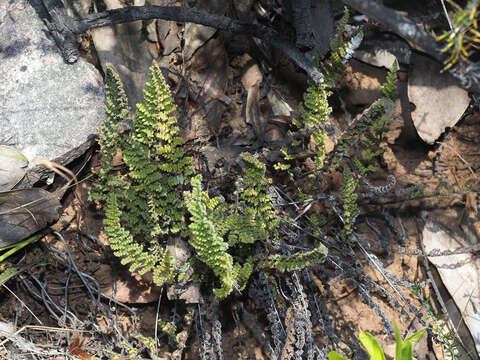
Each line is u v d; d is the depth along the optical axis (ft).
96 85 1.88
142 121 1.75
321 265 1.91
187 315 1.83
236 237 1.78
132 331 1.89
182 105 1.94
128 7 1.84
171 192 1.81
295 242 1.89
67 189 1.90
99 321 1.89
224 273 1.68
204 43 1.95
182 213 1.80
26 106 1.85
